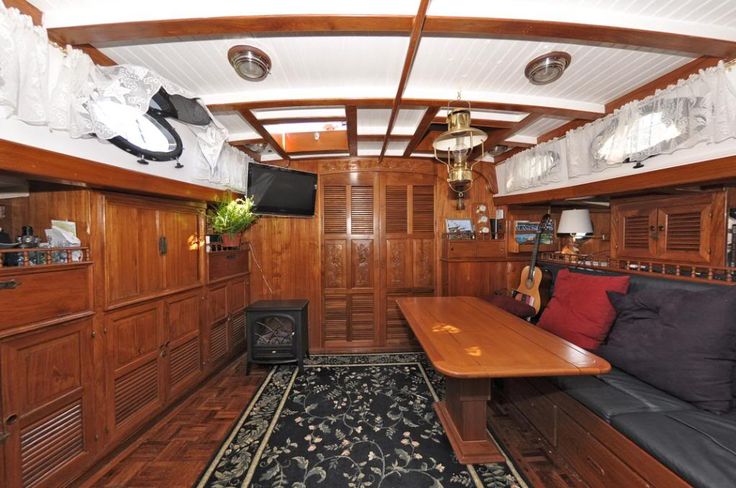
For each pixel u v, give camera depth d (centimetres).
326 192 348
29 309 133
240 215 272
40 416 138
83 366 158
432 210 352
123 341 182
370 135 267
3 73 102
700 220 192
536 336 164
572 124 242
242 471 161
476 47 147
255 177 300
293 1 117
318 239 347
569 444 155
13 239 163
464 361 132
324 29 125
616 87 187
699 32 127
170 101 176
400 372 284
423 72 170
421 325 184
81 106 133
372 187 349
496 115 227
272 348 282
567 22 122
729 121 137
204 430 197
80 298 157
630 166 193
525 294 284
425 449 176
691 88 151
